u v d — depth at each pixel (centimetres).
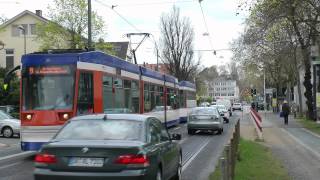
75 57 1692
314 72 4491
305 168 1527
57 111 1650
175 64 7450
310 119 4734
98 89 1791
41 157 912
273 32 4250
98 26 4984
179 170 1252
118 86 2080
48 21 5169
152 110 2831
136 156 888
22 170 1470
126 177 874
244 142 2244
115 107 2017
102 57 1877
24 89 1683
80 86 1692
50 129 1644
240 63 6988
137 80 2467
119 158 883
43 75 1681
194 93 5103
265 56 6116
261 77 10388
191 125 3080
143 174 884
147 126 993
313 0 3438
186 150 2084
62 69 1680
